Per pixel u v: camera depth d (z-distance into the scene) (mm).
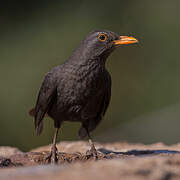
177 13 19125
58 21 19203
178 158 4633
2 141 16906
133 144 10812
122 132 15859
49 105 7914
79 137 8922
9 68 18156
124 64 19016
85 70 7508
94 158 7672
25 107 17359
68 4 19531
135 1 19875
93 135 17328
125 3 19875
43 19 19172
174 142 14891
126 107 18406
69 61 7676
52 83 7637
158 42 19062
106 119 17891
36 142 16828
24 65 18281
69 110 7754
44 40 18766
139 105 18297
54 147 7941
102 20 19484
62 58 18391
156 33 19203
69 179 4102
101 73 7664
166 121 15836
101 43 7641
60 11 19406
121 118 18266
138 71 18828
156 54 18906
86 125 8180
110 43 7695
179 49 18734
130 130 15797
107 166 4402
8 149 9633
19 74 18016
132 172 4203
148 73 18719
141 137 15500
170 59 18656
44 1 19453
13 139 16969
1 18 19031
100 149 9500
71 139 17109
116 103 18469
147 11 19594
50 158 7758
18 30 19016
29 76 17938
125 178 4082
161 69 18625
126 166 4348
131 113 18266
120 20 19734
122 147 10141
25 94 17594
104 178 4082
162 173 4188
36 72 18031
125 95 18703
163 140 15102
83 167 4531
